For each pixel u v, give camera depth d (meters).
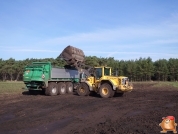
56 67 19.00
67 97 16.88
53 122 8.28
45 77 17.94
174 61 63.25
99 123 8.02
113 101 14.40
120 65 63.69
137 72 61.97
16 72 64.19
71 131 6.98
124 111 10.70
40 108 11.35
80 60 22.09
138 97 17.00
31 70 18.38
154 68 63.16
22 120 8.60
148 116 9.13
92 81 17.89
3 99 15.10
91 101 14.29
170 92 22.27
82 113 10.10
